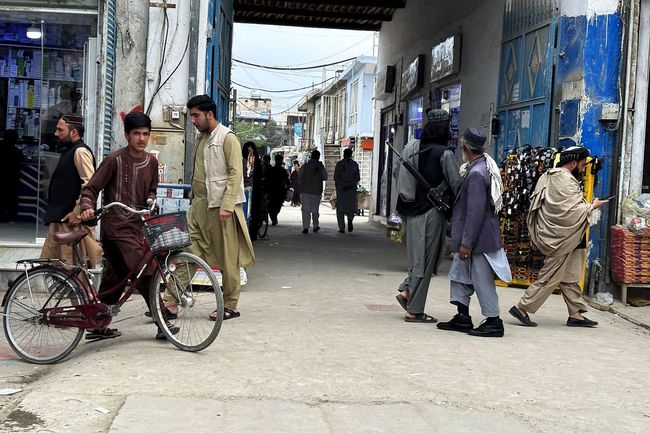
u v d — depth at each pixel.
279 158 16.17
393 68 17.28
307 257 10.52
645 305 7.50
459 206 5.70
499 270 5.50
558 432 3.51
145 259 4.89
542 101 8.45
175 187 7.15
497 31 10.12
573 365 4.77
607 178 7.73
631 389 4.27
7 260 7.09
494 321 5.60
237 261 5.84
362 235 14.69
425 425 3.52
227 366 4.39
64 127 5.89
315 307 6.66
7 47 7.73
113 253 5.07
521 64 9.15
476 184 5.47
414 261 5.95
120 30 7.66
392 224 6.73
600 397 4.08
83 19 7.50
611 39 7.60
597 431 3.54
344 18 17.94
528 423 3.62
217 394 3.83
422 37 14.58
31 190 7.60
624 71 7.61
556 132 8.11
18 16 7.45
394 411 3.71
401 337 5.43
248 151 9.57
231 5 10.67
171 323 4.94
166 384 3.96
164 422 3.38
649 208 7.45
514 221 8.23
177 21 7.64
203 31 7.64
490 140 10.21
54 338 4.88
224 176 5.72
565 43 7.93
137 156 5.14
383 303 7.05
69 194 5.84
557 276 6.07
